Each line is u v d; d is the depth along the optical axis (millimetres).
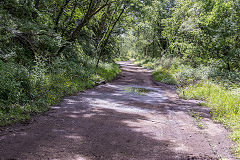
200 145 4176
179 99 9391
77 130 4578
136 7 18000
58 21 13797
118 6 18594
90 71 14070
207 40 16703
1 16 7715
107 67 20672
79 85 10141
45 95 6727
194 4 19156
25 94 6176
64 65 11781
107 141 4074
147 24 33312
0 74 6066
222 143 4320
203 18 17312
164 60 27422
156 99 9250
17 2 8367
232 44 15352
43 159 3156
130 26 24656
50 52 11180
